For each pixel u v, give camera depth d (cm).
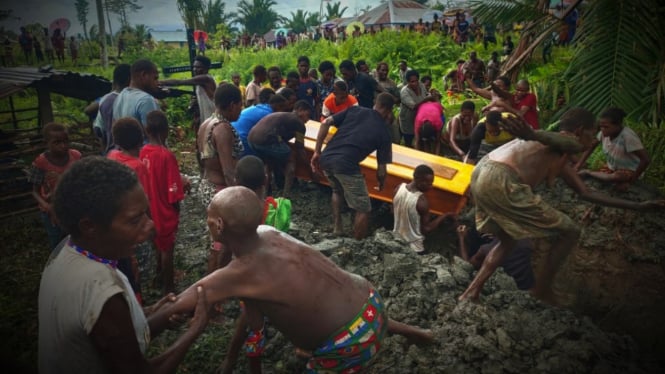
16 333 357
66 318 146
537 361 303
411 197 456
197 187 673
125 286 161
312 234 475
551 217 339
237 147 407
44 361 155
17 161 653
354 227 498
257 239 226
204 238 511
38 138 718
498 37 1838
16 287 430
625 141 516
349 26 2677
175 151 884
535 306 361
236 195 218
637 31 580
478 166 361
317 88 779
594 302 397
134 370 155
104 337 145
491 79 1204
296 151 585
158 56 2583
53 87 784
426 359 309
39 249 509
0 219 575
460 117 659
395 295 375
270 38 3641
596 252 468
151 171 357
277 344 330
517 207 340
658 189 568
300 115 610
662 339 351
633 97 582
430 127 683
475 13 728
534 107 615
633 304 393
